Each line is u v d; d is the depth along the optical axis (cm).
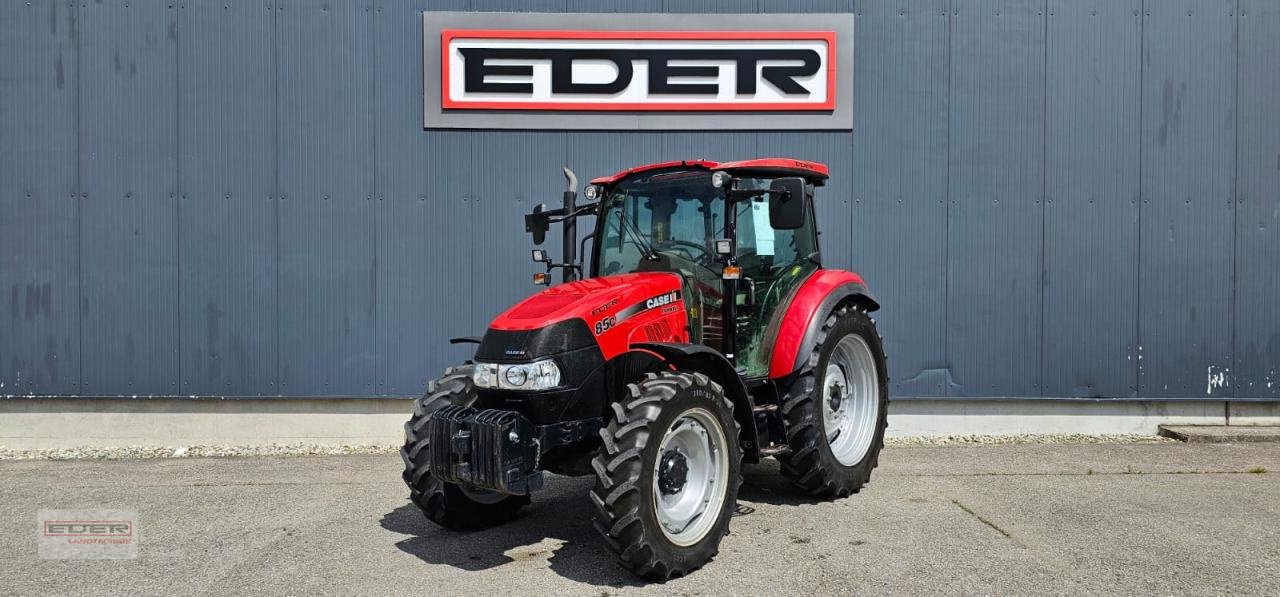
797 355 489
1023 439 698
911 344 706
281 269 704
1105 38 698
